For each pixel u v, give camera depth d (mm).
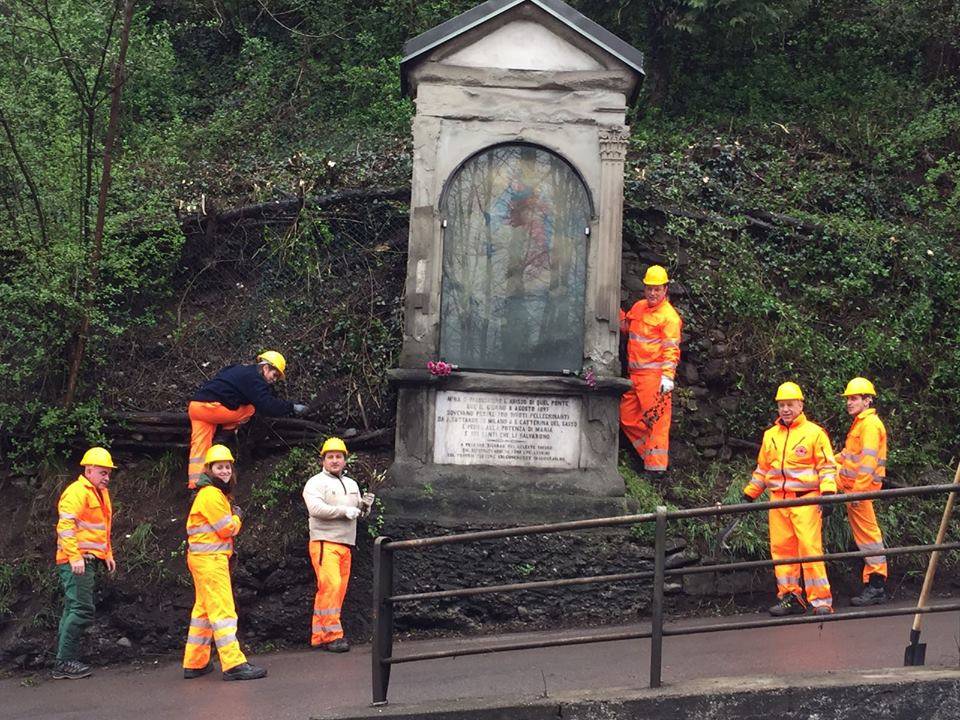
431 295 11484
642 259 13352
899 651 8102
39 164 12078
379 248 13336
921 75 18547
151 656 10211
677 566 10492
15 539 11016
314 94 18922
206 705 8055
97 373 12391
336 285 13156
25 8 12656
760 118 17000
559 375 11406
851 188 15125
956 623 9219
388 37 19641
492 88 11680
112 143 11898
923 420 12742
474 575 10531
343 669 9000
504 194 11633
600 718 6770
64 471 11578
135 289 12625
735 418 12500
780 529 9750
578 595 10438
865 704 6652
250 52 19156
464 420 11328
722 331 12977
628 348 11961
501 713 6879
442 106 11672
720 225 13633
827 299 13523
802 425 9781
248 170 14898
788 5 17594
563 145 11656
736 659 8109
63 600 10430
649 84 18094
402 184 13820
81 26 12766
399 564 10547
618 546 10602
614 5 17828
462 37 11648
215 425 11062
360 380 12438
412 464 11203
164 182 14602
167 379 12516
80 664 9719
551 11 11617
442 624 10375
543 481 11188
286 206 13539
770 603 10383
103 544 9828
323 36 19094
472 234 11602
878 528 10211
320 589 9750
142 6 19250
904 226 14414
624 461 11930
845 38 19109
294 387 12461
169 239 12844
